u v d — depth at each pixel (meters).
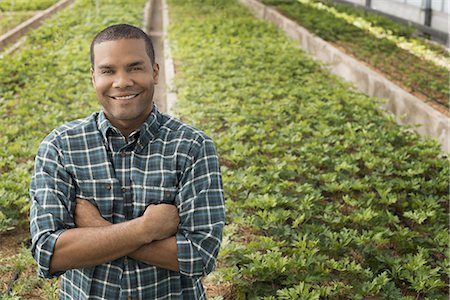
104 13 18.50
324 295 4.19
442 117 8.24
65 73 11.30
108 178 2.34
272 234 5.25
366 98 9.66
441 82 10.57
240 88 10.34
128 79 2.28
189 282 2.46
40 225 2.27
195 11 20.31
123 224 2.25
